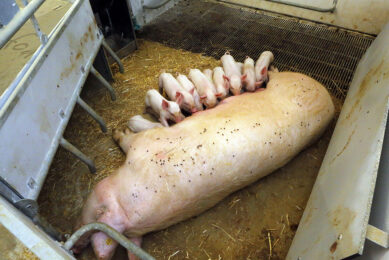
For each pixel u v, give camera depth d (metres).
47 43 1.72
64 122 1.87
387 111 1.33
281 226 1.88
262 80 2.41
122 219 1.54
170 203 1.56
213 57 3.18
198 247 1.77
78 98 2.09
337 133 1.99
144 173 1.59
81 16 2.17
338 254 0.98
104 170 2.14
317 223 1.39
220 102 2.19
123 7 3.00
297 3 3.58
